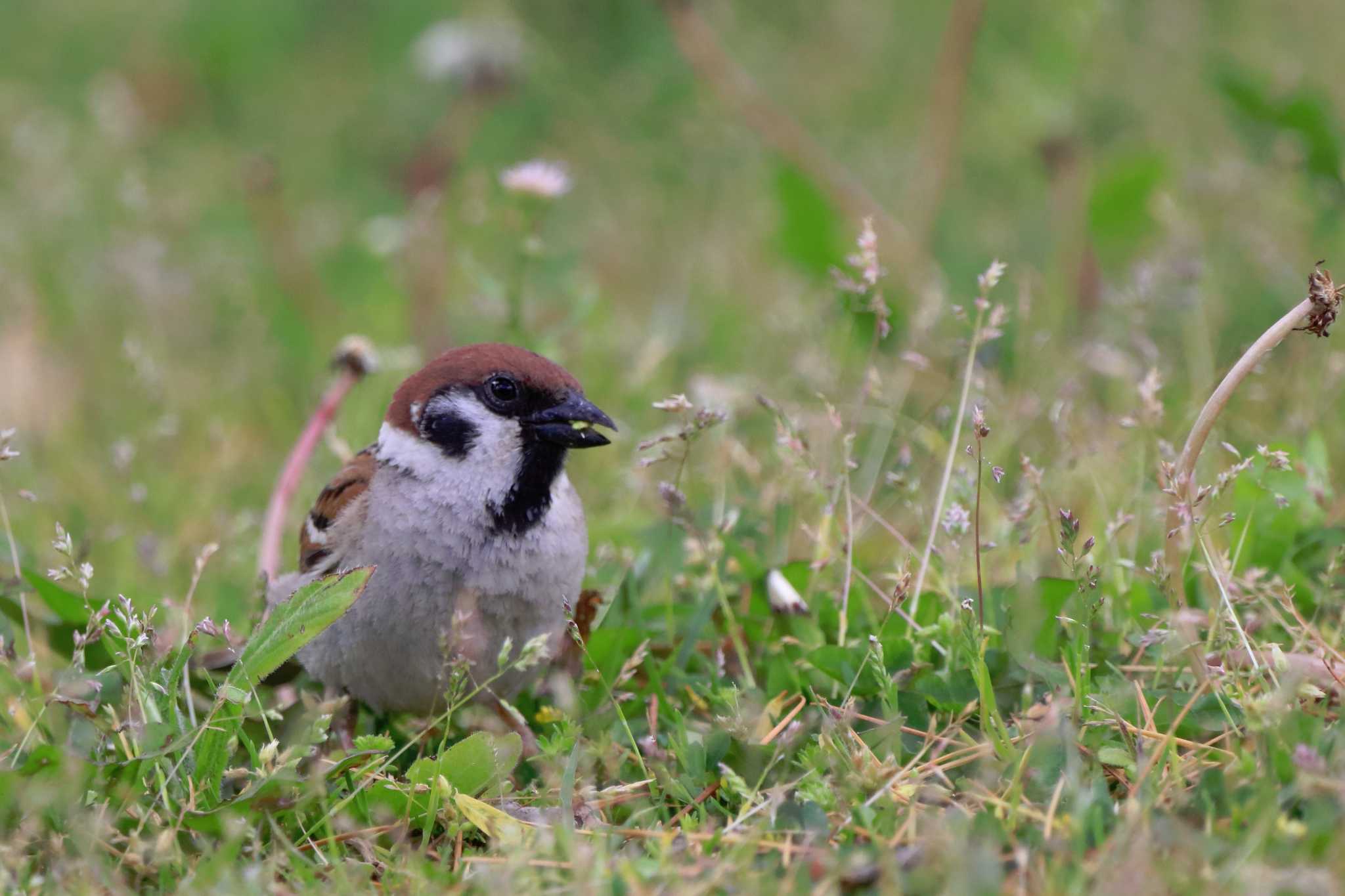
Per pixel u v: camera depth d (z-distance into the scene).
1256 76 12.44
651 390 12.74
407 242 14.11
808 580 8.88
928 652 8.02
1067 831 6.17
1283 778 6.35
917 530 9.89
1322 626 8.12
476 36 16.94
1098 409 11.04
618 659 8.44
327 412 10.29
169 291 14.87
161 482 11.73
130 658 7.27
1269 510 8.45
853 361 11.45
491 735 7.37
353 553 8.32
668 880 6.07
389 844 6.98
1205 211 13.50
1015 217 15.75
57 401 13.68
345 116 19.98
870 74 19.00
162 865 6.43
